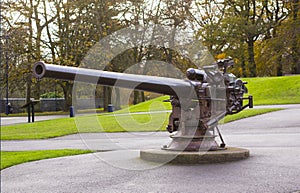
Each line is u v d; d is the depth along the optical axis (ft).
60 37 105.81
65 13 103.96
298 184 13.66
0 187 15.79
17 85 126.41
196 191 13.25
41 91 152.15
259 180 14.35
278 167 16.40
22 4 110.22
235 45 119.55
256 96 82.43
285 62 125.59
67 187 14.98
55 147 32.17
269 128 37.50
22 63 110.22
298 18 120.06
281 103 68.54
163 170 16.33
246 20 119.96
